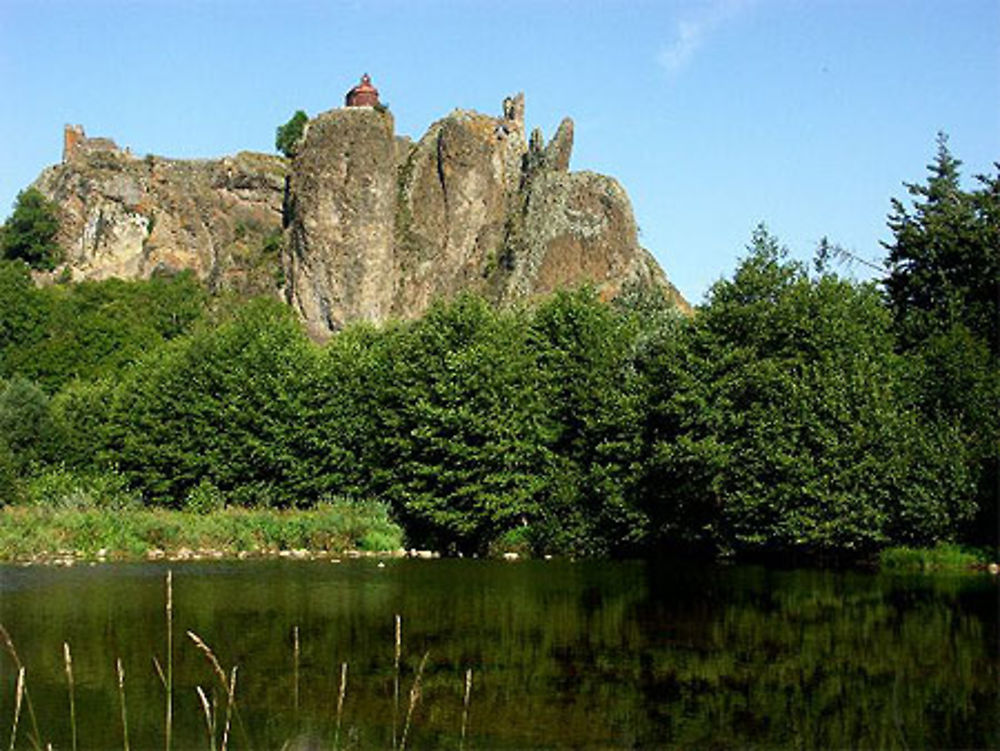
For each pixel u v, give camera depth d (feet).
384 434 180.14
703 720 55.93
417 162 546.67
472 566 138.41
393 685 63.31
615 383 172.24
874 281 169.78
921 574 120.78
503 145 557.33
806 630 82.43
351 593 105.81
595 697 60.70
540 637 79.82
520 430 167.02
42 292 431.43
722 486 140.87
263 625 84.43
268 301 477.36
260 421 191.62
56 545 141.79
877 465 128.26
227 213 563.07
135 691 61.26
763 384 140.46
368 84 542.16
